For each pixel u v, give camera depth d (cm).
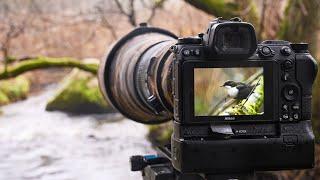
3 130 379
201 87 69
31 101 528
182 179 78
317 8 211
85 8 381
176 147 71
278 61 71
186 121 70
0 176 262
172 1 297
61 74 624
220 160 70
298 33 213
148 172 84
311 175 195
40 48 397
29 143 337
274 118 71
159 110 83
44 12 389
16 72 244
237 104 71
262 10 210
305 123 73
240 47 70
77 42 407
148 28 110
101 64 111
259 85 71
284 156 72
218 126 70
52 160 292
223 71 70
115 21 312
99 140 340
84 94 468
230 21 70
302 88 72
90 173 263
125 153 304
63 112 468
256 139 71
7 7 376
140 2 302
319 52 216
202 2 207
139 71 89
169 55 78
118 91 101
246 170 71
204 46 70
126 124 389
